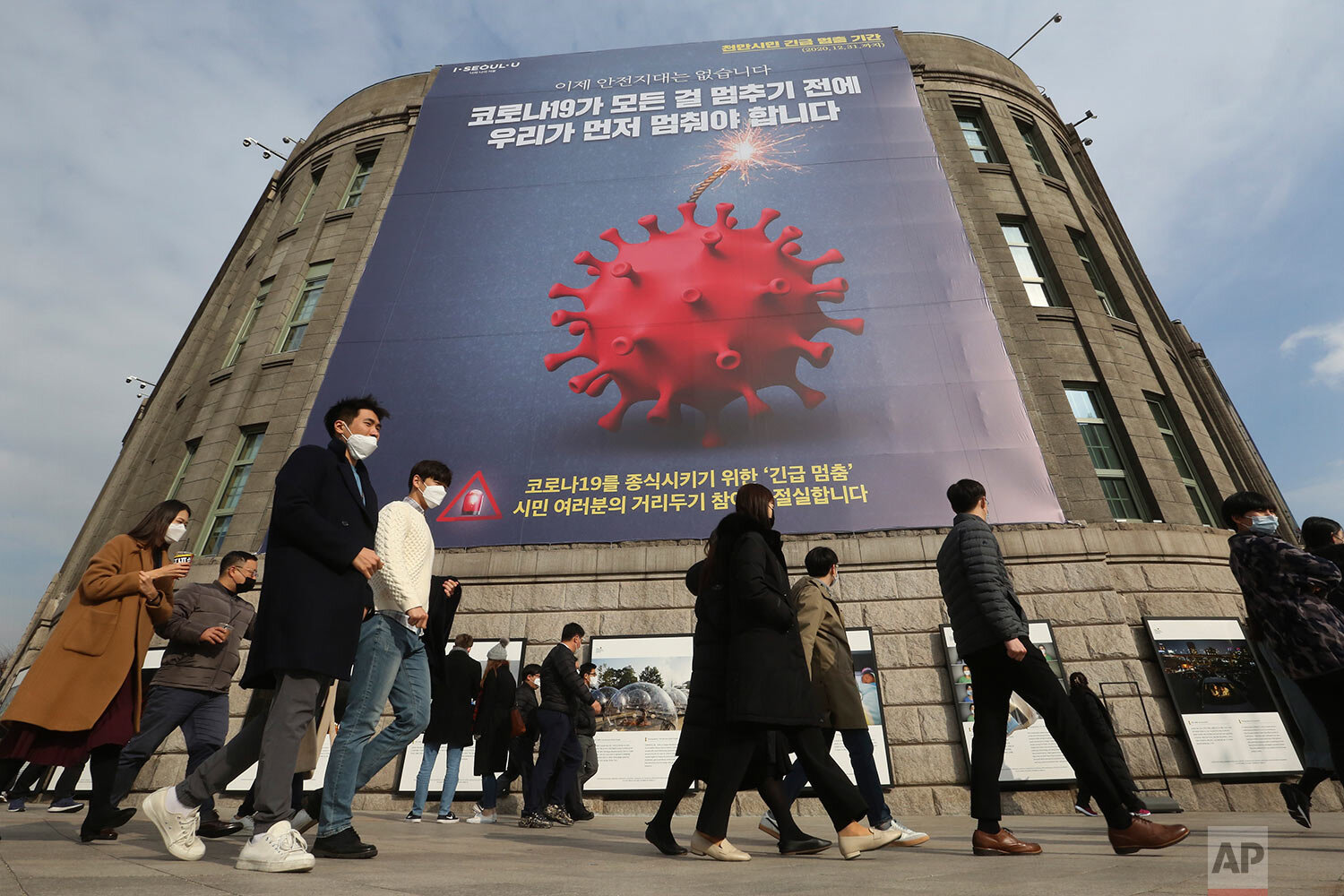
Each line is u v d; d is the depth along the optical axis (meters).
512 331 11.93
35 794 9.42
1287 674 3.50
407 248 13.05
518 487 10.59
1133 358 12.70
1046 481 10.08
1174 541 10.23
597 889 2.25
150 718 4.56
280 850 2.54
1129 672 9.09
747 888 2.31
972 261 11.98
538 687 7.13
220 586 5.02
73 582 12.84
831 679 4.43
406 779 8.70
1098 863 2.84
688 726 3.51
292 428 12.12
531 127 14.50
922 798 8.45
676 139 13.89
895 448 10.37
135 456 14.54
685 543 10.09
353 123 16.62
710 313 11.72
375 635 3.29
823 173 13.08
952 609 3.69
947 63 15.87
